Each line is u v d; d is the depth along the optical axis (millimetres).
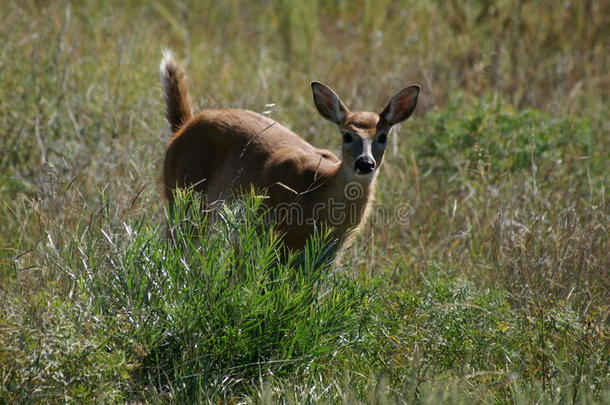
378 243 12047
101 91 14758
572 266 10641
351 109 16766
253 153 11227
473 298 9453
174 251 9055
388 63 19312
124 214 10133
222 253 8883
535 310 9625
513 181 13117
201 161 11586
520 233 11055
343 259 11492
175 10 21984
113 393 7723
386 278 10539
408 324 9172
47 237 10016
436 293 9555
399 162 14516
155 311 8664
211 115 11789
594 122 17188
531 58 19828
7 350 7695
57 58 15156
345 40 20953
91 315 8297
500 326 9117
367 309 9320
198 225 9273
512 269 10688
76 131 13688
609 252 11039
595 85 18734
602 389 8250
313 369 8773
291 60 19500
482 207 12539
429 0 21688
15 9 17625
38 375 7613
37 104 14102
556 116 16469
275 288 9086
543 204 12367
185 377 8250
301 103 16500
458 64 19625
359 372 8875
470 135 14375
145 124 13914
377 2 20969
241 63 18875
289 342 8828
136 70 15656
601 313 9805
